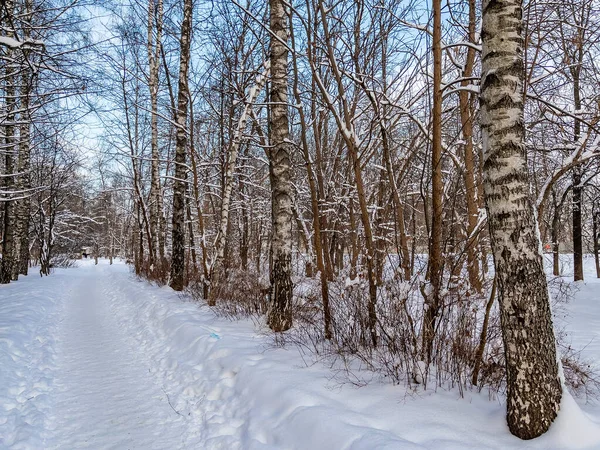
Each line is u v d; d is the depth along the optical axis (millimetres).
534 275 2834
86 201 36219
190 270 14258
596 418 3045
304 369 4359
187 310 8375
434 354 4156
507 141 2902
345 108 4809
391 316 4438
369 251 4680
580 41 4590
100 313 10695
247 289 8500
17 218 17188
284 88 6426
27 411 4070
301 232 10352
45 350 6469
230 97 9359
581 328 6875
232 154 8664
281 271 6199
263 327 6402
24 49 5812
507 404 2949
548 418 2758
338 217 10844
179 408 4281
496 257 2963
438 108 4016
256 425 3525
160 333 7488
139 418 4039
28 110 6707
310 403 3520
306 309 6652
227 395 4309
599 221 18344
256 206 15898
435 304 3979
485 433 2943
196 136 13031
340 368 4363
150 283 14625
